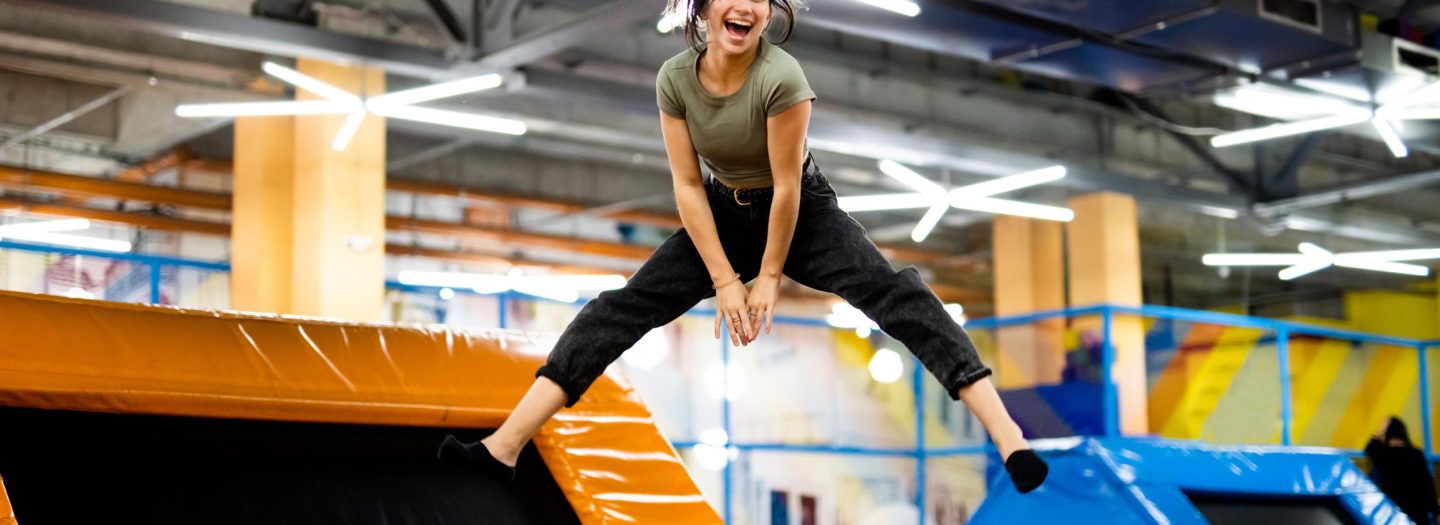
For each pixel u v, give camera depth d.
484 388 3.29
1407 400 14.48
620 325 2.26
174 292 11.08
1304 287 19.02
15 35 9.49
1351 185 12.09
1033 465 2.03
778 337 9.64
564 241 14.94
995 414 2.11
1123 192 11.90
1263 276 18.31
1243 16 7.62
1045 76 12.23
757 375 9.48
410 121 11.50
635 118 11.77
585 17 7.75
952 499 9.79
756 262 2.36
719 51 2.10
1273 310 19.47
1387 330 17.77
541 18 9.73
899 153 10.53
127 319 2.99
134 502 2.76
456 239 15.30
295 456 3.03
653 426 3.46
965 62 12.00
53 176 11.68
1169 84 8.81
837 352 9.94
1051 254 14.05
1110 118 13.43
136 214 12.96
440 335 3.38
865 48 11.32
